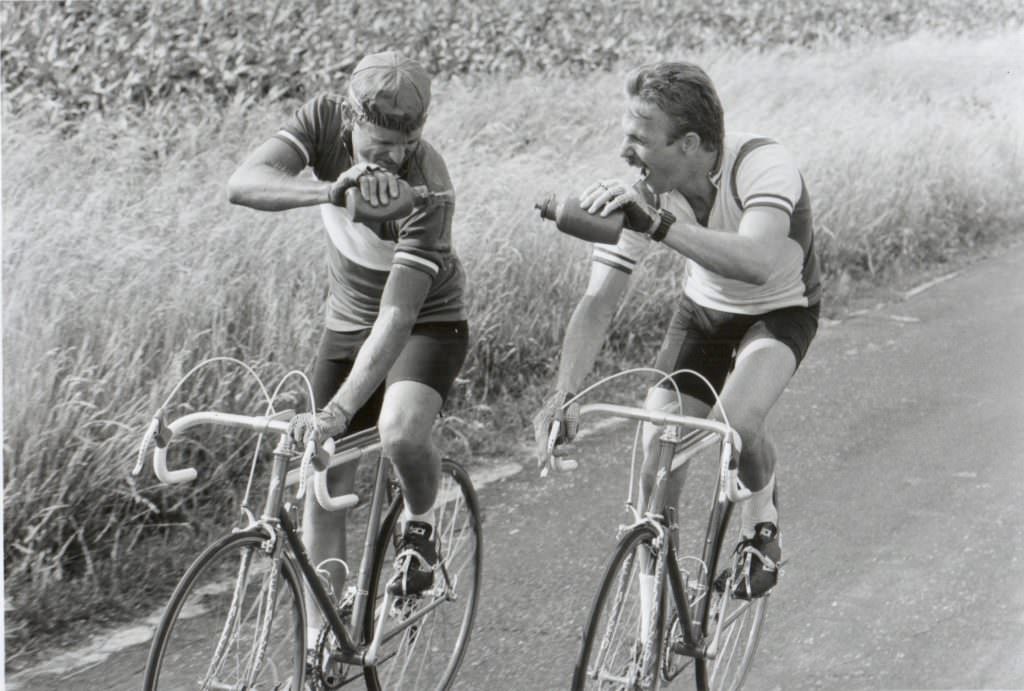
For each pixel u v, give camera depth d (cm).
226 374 593
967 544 582
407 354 397
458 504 458
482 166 863
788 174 385
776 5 1277
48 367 534
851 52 1234
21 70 797
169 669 339
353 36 969
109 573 504
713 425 363
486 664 473
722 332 430
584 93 1066
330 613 380
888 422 732
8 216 602
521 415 724
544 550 568
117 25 847
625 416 375
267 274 671
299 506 564
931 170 1107
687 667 477
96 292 586
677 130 372
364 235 388
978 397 770
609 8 1194
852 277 1034
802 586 545
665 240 357
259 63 910
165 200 698
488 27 1105
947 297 986
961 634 502
